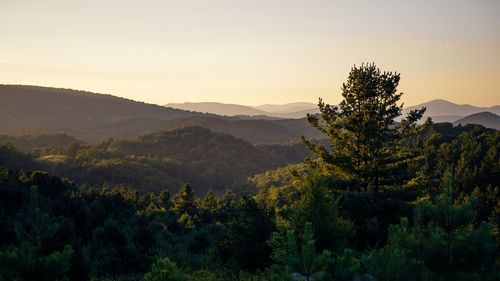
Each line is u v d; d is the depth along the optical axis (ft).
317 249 40.27
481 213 159.63
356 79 75.05
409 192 68.13
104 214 141.49
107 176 530.27
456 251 24.99
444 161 252.62
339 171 75.92
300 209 41.63
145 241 79.56
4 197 123.24
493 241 25.89
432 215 27.09
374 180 73.82
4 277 30.45
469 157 249.75
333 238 41.06
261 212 54.39
